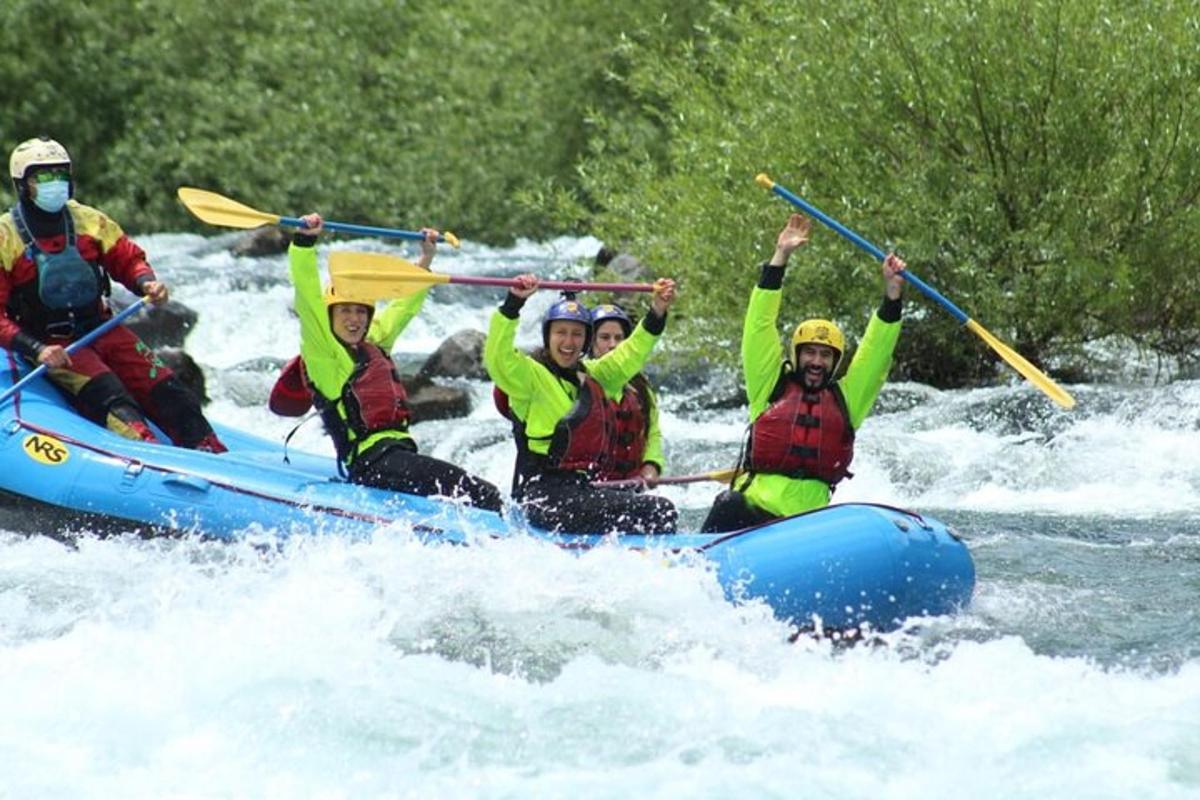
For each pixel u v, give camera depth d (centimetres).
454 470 2648
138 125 8194
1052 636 2414
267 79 8406
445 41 8038
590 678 2127
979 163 4606
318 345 2661
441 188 7794
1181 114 4384
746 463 2628
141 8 8269
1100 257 4516
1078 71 4419
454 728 1978
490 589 2416
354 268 2652
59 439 2816
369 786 1841
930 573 2384
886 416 4306
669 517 2545
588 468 2577
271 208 7931
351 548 2514
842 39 4662
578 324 2564
